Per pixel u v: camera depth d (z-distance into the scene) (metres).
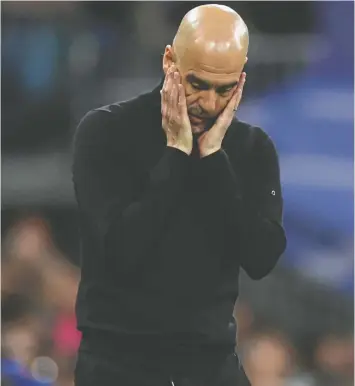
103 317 11.92
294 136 30.25
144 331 11.84
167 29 30.89
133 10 31.23
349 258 30.02
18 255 28.50
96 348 12.04
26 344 26.62
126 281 11.83
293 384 27.81
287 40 30.80
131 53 30.75
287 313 29.34
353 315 29.50
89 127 12.04
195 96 11.44
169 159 11.45
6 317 27.55
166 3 31.00
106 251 11.52
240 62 11.34
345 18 30.69
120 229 11.37
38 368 26.52
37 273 28.39
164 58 11.80
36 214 29.25
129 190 11.86
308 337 29.23
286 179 30.16
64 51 30.88
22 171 29.52
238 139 12.43
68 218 29.34
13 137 30.09
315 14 30.80
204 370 12.07
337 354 28.78
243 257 12.10
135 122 12.05
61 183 29.36
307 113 30.33
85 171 11.93
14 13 31.03
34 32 31.03
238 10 30.84
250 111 30.31
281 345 28.30
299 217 30.25
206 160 11.60
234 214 11.80
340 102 30.36
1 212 29.23
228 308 12.23
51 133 30.30
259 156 12.52
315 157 30.14
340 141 30.17
